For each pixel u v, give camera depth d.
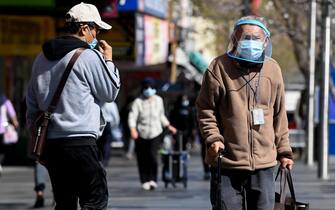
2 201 28.75
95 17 13.91
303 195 29.23
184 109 41.69
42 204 26.58
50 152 13.54
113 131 67.81
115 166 47.84
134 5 52.56
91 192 13.60
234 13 58.06
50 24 47.16
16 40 47.06
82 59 13.39
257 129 13.10
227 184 13.14
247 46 13.00
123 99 76.56
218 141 13.02
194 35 93.25
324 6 36.50
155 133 31.83
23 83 54.94
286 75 78.56
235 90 13.11
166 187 32.62
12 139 38.22
